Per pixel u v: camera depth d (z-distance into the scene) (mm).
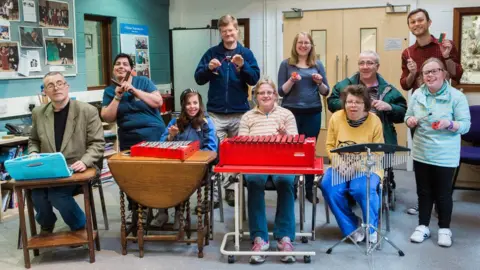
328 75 5949
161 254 3338
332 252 3289
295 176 3607
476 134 4664
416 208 4129
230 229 3785
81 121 3406
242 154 3010
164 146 3234
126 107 3770
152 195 3170
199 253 3258
